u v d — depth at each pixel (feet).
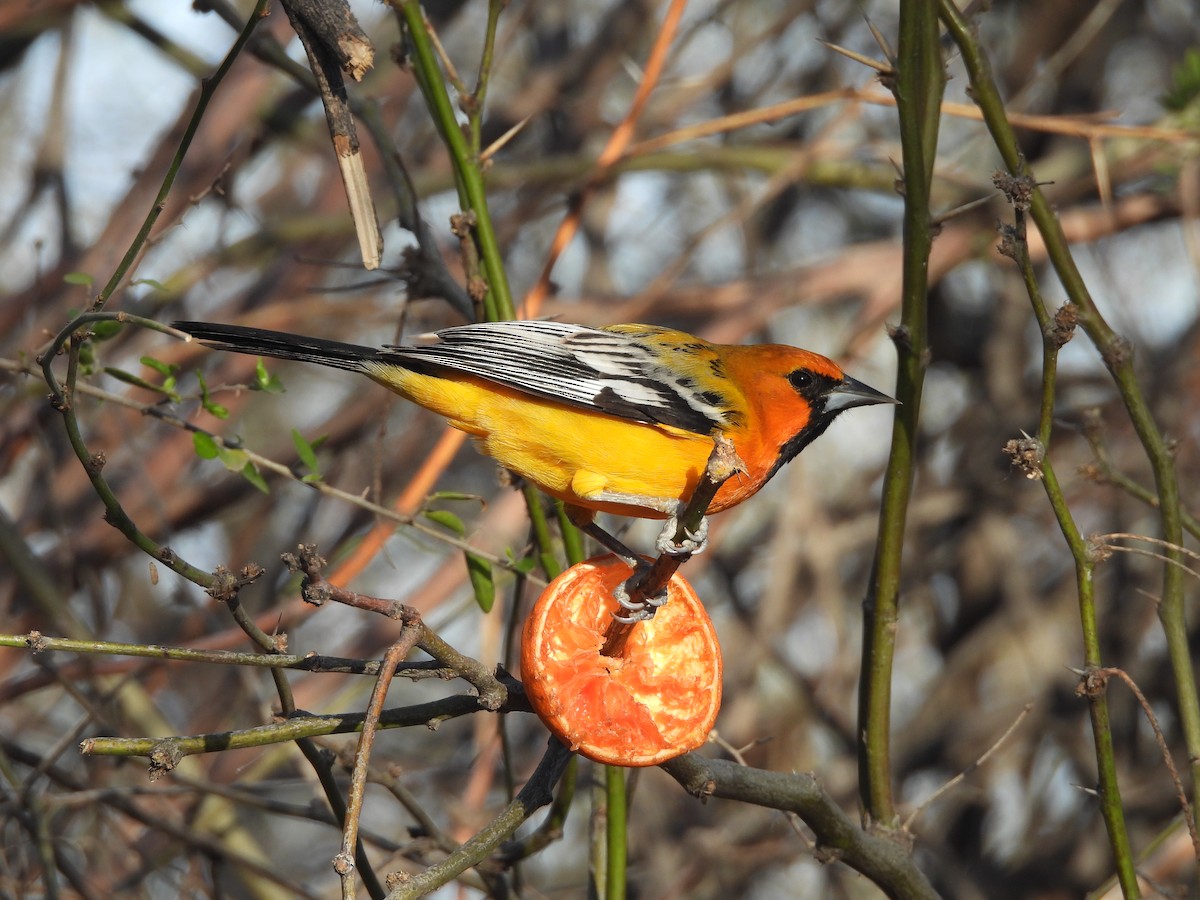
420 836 26.68
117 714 33.78
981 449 46.57
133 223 41.96
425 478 30.91
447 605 43.83
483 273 26.27
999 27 49.37
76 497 40.91
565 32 52.24
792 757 43.42
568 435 25.26
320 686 37.73
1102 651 43.27
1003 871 43.11
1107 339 22.70
